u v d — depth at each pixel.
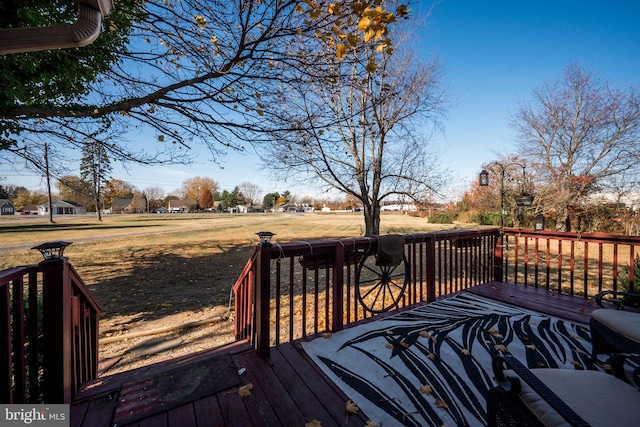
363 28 1.80
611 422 0.91
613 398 1.03
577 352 2.14
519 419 1.02
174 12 2.30
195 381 1.83
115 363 2.99
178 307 4.66
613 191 12.44
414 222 24.36
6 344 1.38
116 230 18.41
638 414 0.96
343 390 1.74
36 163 3.67
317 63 2.47
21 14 2.48
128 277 6.70
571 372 1.21
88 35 1.37
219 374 1.90
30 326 1.65
